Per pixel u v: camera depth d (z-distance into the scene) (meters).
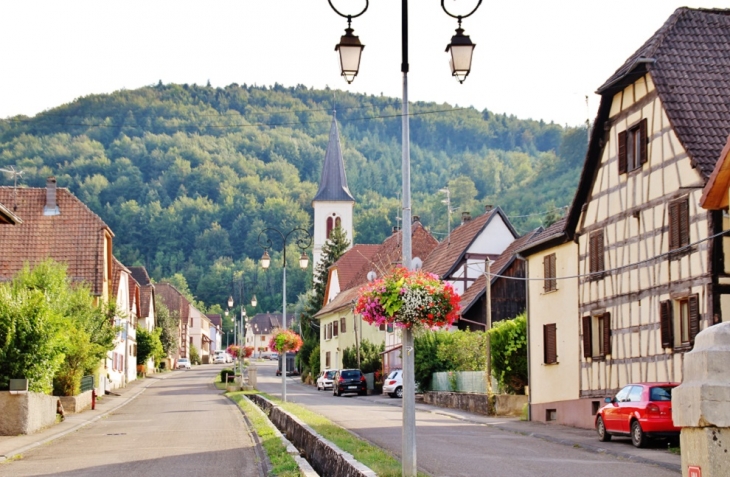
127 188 199.12
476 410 40.25
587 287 30.94
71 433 29.64
